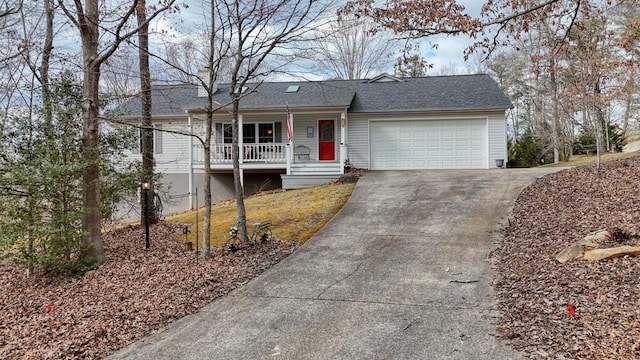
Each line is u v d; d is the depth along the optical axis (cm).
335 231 904
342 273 658
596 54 1139
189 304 562
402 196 1157
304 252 781
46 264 745
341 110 1620
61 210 762
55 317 554
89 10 768
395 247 769
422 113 1664
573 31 977
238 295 591
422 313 495
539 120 2647
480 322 459
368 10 599
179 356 424
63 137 775
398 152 1692
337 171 1577
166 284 638
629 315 417
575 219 755
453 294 546
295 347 432
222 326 492
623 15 1277
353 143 1719
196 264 731
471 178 1305
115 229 1030
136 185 920
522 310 471
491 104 1620
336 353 414
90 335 480
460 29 577
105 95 1004
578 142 2448
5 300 662
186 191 1748
